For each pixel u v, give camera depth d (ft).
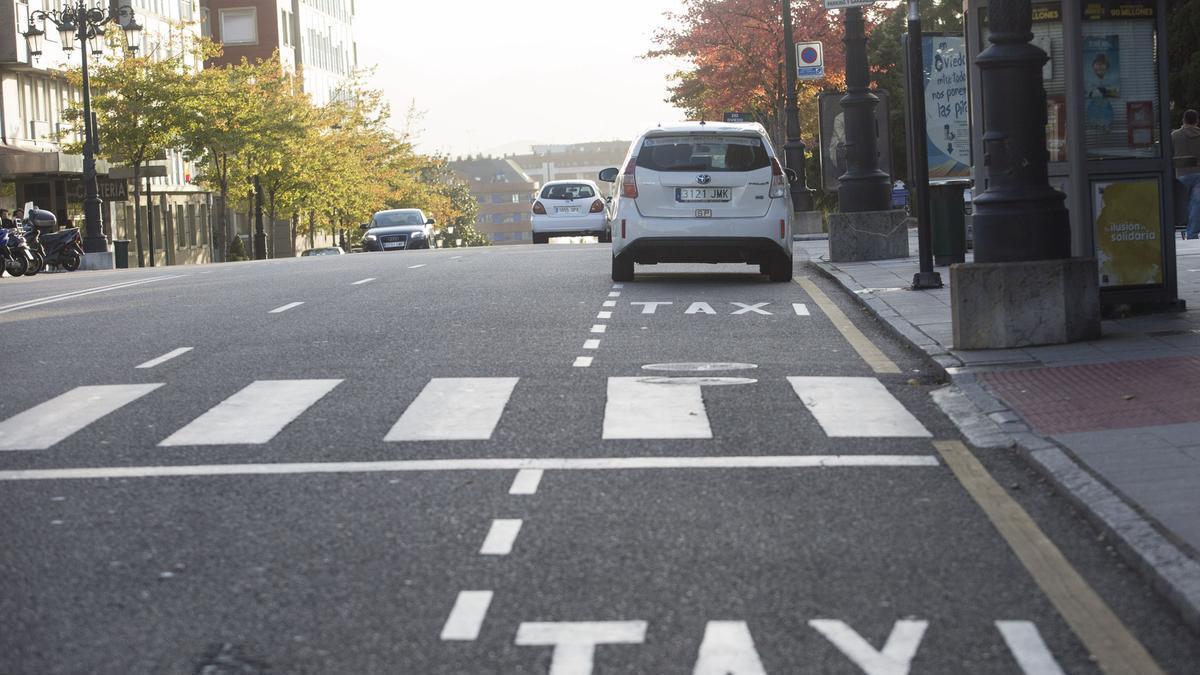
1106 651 18.01
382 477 28.09
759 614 19.56
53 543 23.75
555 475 28.02
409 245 180.24
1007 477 27.40
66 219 193.36
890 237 79.10
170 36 219.41
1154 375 36.27
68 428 34.04
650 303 59.00
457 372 41.06
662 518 24.67
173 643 18.75
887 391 37.24
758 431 32.09
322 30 377.71
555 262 86.53
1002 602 19.97
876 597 20.26
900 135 197.36
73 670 17.80
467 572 21.71
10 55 185.68
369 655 18.20
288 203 250.98
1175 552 21.07
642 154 69.15
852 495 26.18
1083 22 46.50
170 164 258.57
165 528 24.58
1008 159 42.24
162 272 97.30
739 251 68.23
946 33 78.54
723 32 175.11
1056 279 41.78
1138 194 47.16
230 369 42.75
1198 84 143.74
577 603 20.13
